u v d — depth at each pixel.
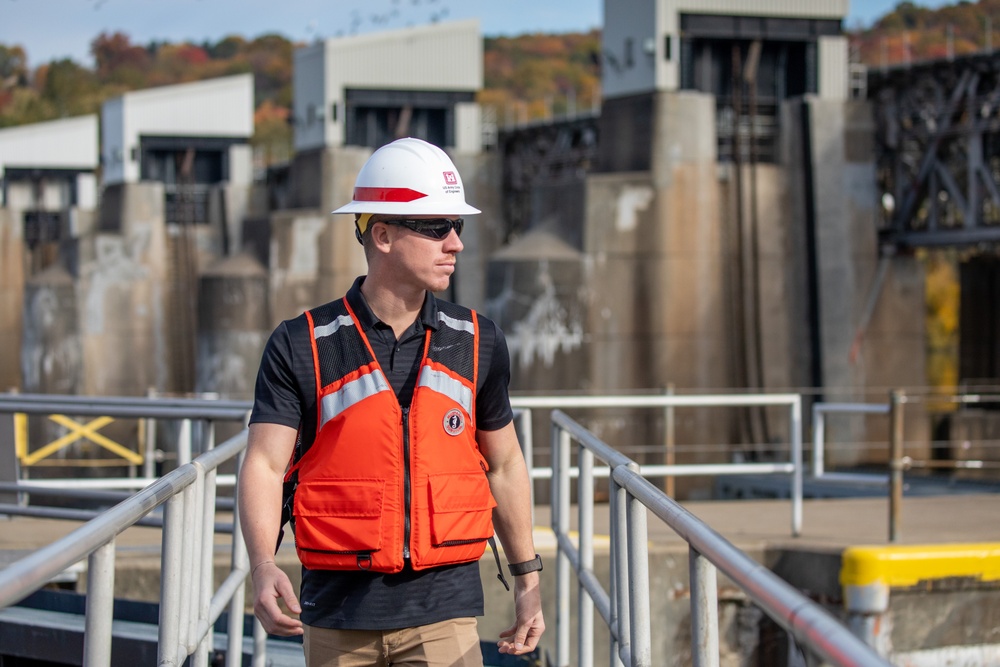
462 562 3.50
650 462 35.81
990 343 40.56
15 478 9.76
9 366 73.00
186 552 4.36
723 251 36.75
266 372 3.47
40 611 6.88
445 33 50.53
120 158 63.06
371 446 3.41
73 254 62.47
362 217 3.55
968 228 35.84
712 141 36.62
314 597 3.47
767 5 36.69
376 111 51.03
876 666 1.69
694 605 3.01
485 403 3.67
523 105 55.38
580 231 36.38
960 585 9.46
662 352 36.03
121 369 61.88
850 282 36.34
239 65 167.88
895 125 38.25
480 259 49.59
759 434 35.88
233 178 63.88
